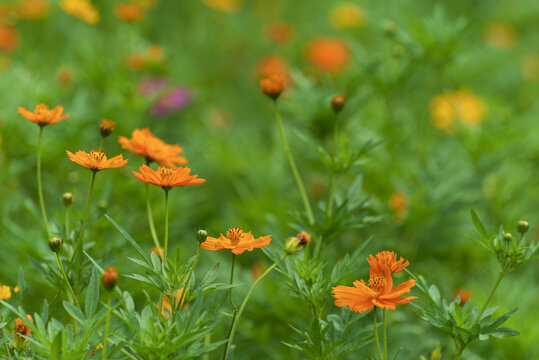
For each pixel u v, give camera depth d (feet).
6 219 6.10
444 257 6.75
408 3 12.00
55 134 6.64
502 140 7.66
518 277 6.61
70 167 6.68
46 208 6.73
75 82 8.05
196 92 9.77
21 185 7.24
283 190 8.14
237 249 5.17
